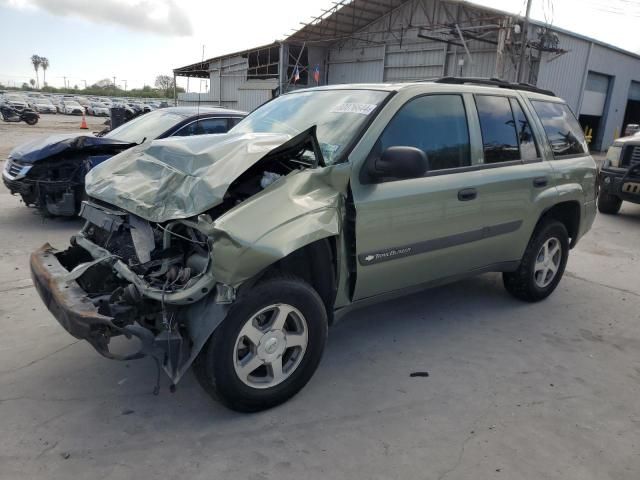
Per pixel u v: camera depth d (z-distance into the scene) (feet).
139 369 11.50
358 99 12.44
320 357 10.71
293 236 9.27
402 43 84.28
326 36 93.20
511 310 15.81
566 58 74.43
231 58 102.78
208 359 9.28
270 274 9.95
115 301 9.52
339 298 11.07
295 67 90.17
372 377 11.63
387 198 11.18
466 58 75.25
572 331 14.57
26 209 25.77
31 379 10.95
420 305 15.92
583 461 9.12
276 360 10.04
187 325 9.34
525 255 15.51
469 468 8.82
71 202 22.61
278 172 11.13
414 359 12.53
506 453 9.24
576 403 10.94
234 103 104.32
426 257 12.38
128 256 10.55
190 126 25.77
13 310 14.14
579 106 80.28
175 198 10.00
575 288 18.22
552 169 15.40
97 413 9.91
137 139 24.85
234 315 9.24
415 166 10.27
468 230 13.14
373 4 81.92
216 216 9.88
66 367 11.46
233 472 8.53
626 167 29.94
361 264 11.02
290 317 10.25
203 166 10.39
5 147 54.85
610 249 23.79
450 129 12.88
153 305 9.65
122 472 8.42
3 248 19.43
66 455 8.74
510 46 66.80
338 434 9.60
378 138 11.33
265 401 10.02
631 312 16.19
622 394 11.39
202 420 9.86
